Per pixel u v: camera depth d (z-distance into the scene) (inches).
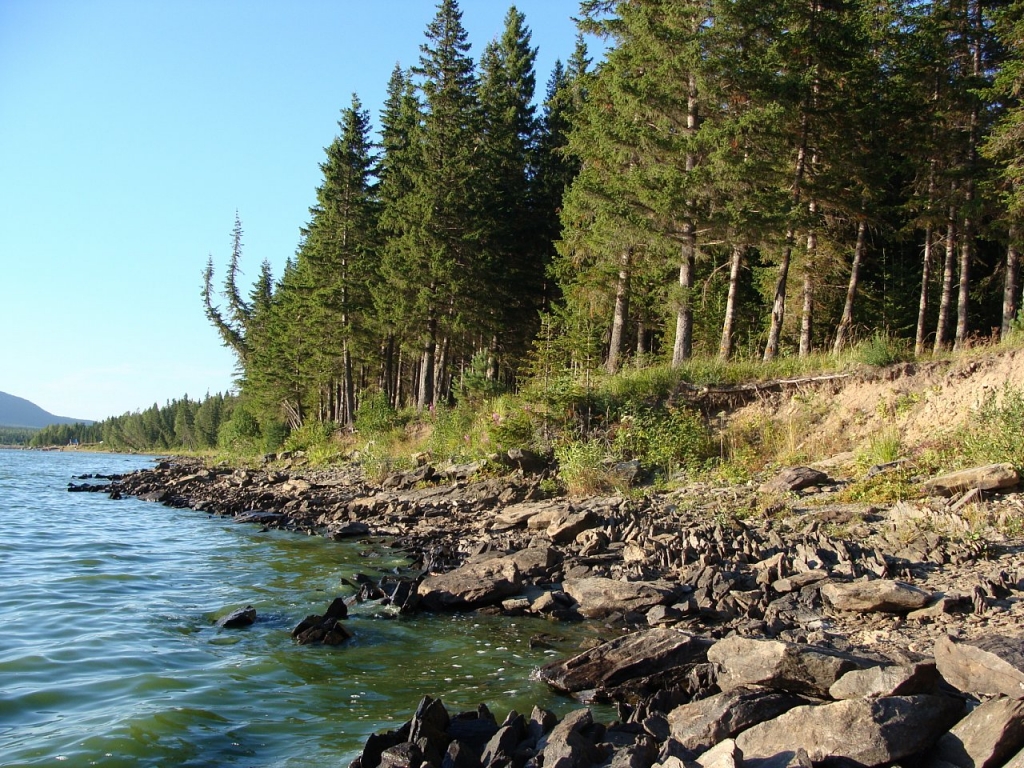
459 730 226.7
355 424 1528.1
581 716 219.8
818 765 187.9
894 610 330.3
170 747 227.0
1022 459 471.2
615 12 959.0
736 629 331.9
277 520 776.9
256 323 2630.4
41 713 252.5
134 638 343.3
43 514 866.1
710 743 210.7
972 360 640.4
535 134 1786.4
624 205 839.7
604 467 689.0
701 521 508.7
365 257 1635.1
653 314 1258.0
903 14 988.6
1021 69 765.9
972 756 181.3
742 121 772.6
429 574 477.4
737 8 804.0
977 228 959.0
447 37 1616.6
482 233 1439.5
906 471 528.1
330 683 291.1
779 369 791.1
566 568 458.0
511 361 1612.9
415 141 1641.2
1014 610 310.0
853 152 897.5
